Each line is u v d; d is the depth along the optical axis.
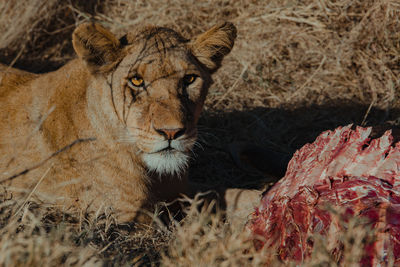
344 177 5.40
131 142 6.52
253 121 10.43
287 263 4.86
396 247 4.51
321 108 10.44
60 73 7.03
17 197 6.75
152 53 6.36
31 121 6.86
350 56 10.66
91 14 12.31
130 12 12.13
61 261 4.67
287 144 9.95
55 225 5.77
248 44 11.32
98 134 6.66
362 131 5.71
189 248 4.82
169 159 6.41
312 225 4.86
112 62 6.45
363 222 4.61
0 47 11.48
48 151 6.78
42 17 11.80
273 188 6.14
